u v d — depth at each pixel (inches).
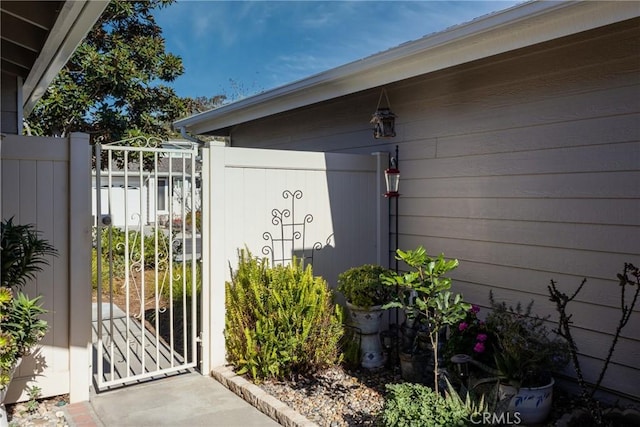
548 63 140.3
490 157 157.3
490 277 157.8
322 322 155.6
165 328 216.1
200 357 162.4
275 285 151.6
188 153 158.1
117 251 306.5
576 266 134.6
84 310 138.6
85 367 138.1
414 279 125.7
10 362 106.0
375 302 160.9
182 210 161.6
